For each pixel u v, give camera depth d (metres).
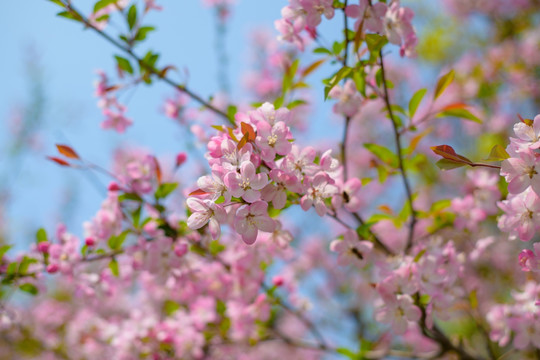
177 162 1.17
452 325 1.66
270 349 1.94
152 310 1.41
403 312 0.99
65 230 1.15
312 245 2.19
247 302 1.20
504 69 2.01
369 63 1.01
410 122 1.09
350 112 1.08
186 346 1.22
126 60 1.15
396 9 1.00
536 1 2.23
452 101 2.08
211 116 1.46
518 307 1.07
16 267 1.12
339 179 1.02
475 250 1.18
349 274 2.15
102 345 1.54
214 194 0.90
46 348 1.68
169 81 1.15
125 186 1.13
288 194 0.97
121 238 1.13
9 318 1.19
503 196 1.16
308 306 1.38
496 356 1.17
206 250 1.17
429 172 1.95
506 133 1.91
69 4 1.10
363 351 1.20
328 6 0.99
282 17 1.04
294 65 1.11
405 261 1.01
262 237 1.05
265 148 0.90
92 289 1.16
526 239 0.91
